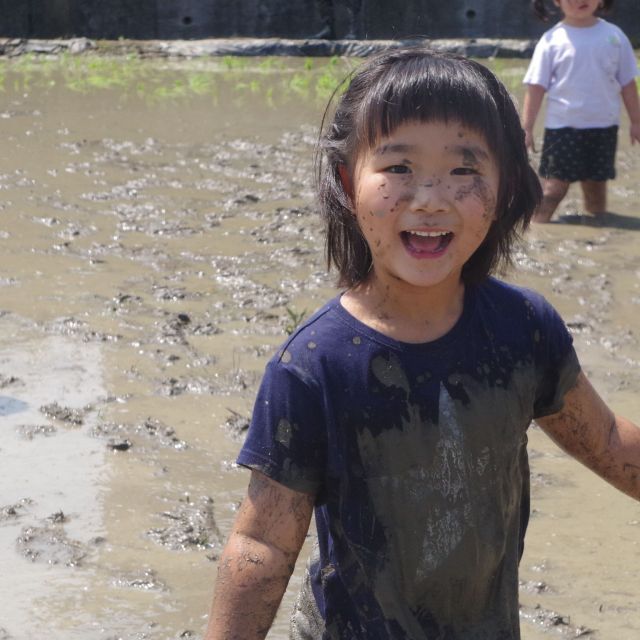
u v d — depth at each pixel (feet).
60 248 26.08
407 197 7.27
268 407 7.54
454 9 66.74
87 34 67.41
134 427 16.87
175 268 24.82
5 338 20.44
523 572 13.20
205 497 14.88
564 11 28.89
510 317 7.89
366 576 7.68
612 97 28.84
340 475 7.55
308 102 47.19
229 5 67.15
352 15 66.95
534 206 8.00
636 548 13.76
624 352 20.13
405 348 7.55
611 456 8.52
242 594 7.48
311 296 23.04
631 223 29.37
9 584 12.82
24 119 41.93
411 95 7.27
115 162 35.09
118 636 11.89
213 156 36.22
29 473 15.42
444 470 7.59
